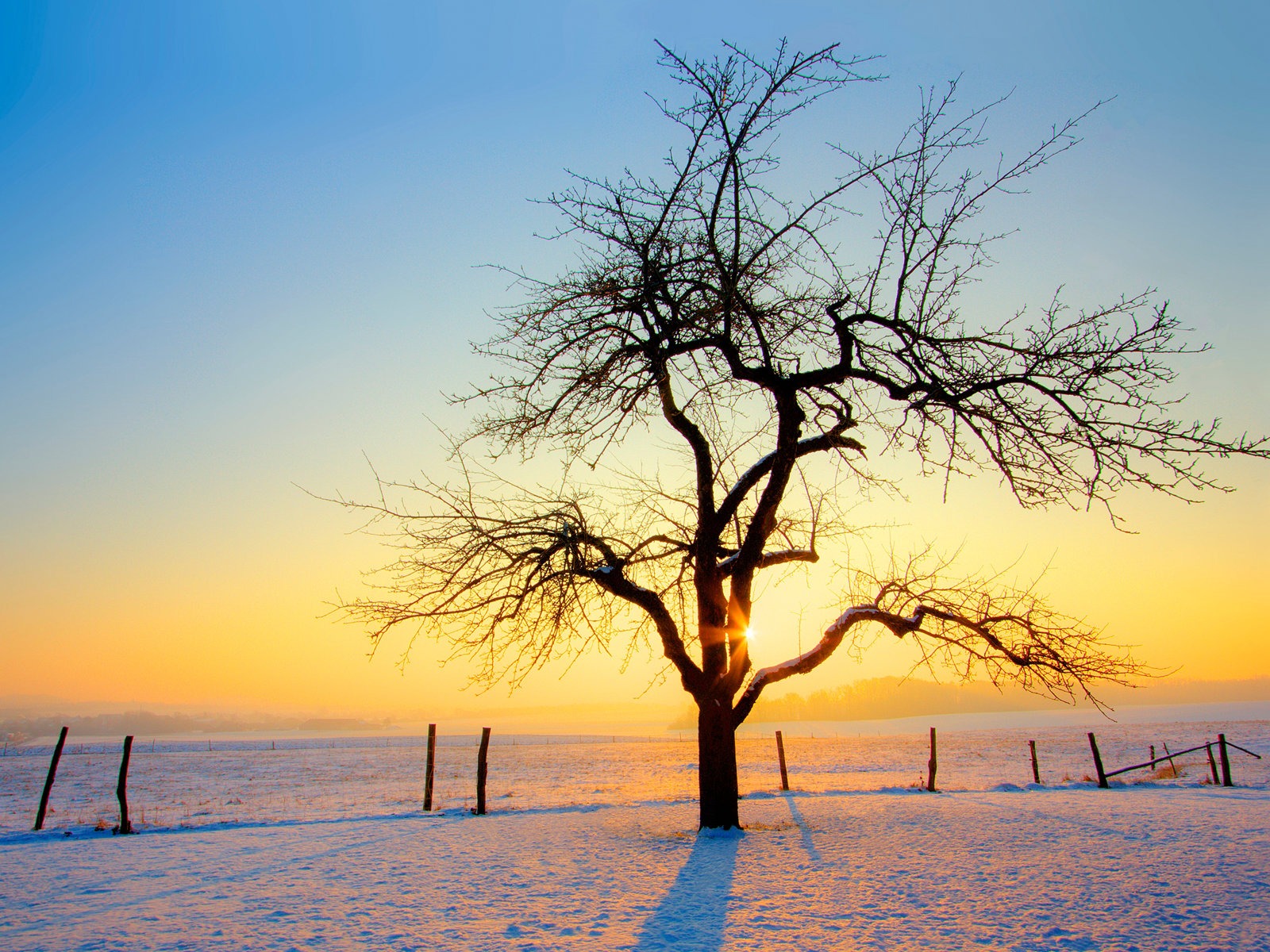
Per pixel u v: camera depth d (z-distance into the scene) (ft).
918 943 23.86
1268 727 203.41
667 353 42.91
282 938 25.36
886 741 212.64
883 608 50.08
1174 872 32.83
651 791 85.15
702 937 24.84
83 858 40.86
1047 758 132.26
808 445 46.14
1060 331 37.29
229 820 56.90
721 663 46.85
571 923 26.78
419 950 23.85
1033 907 27.71
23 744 370.73
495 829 48.42
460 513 42.37
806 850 38.86
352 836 46.52
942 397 38.06
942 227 40.45
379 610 41.52
